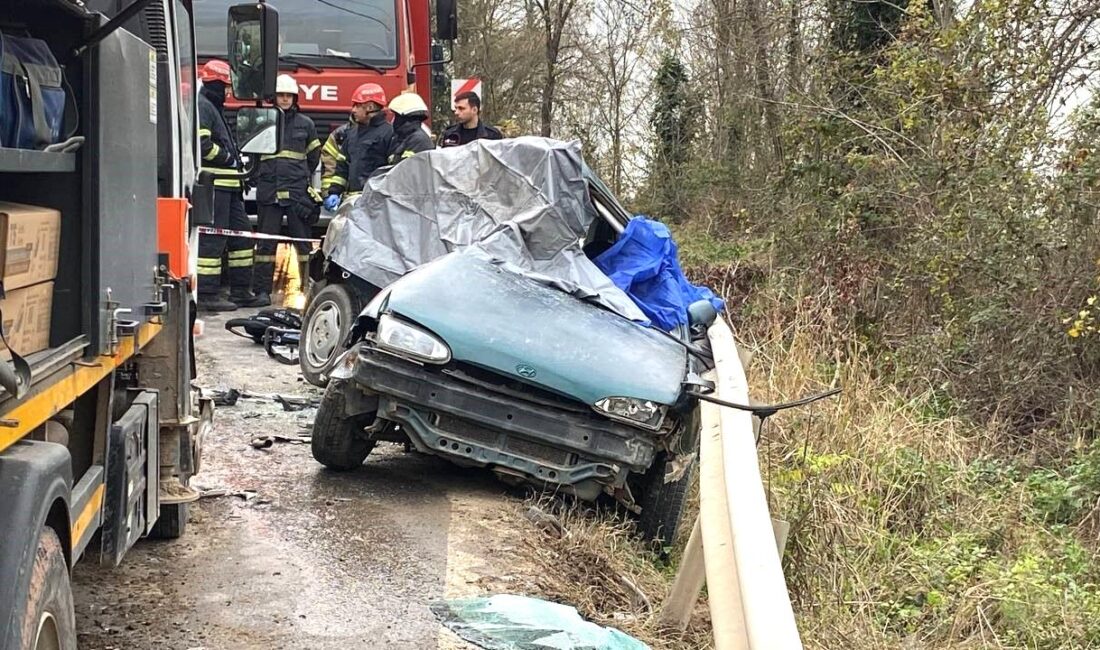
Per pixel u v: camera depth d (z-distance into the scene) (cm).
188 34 614
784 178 1464
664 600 503
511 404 582
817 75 1476
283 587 470
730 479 354
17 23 316
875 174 1311
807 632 516
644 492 611
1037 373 1005
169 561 491
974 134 1107
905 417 937
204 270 1124
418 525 562
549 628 444
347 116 1283
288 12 1273
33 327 290
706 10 2116
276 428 727
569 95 2669
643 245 741
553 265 714
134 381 457
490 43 3341
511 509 603
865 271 1247
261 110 785
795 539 587
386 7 1288
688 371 615
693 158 2220
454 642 428
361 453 638
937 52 1154
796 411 866
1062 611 594
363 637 427
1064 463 913
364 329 622
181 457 478
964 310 1084
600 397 580
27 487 251
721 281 1502
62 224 319
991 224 1059
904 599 612
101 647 402
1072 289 993
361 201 800
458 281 628
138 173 380
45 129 300
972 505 796
